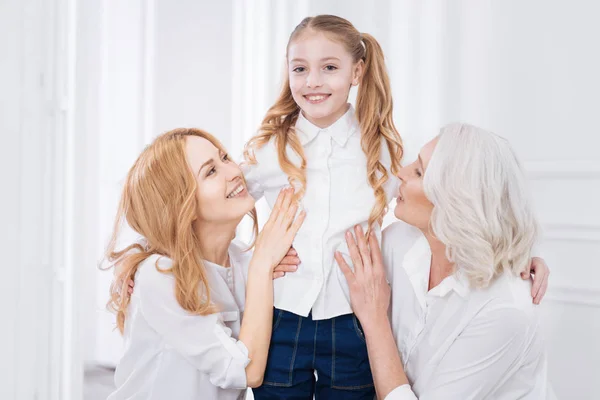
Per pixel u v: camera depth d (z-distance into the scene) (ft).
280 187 4.73
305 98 4.42
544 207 6.13
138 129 8.41
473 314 3.94
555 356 6.07
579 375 5.90
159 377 4.33
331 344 4.33
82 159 5.55
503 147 4.01
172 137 4.48
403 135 6.88
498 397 4.12
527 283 4.09
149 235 4.40
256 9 8.09
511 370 3.97
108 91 8.25
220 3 8.69
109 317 8.13
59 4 5.38
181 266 4.22
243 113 8.27
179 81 8.63
